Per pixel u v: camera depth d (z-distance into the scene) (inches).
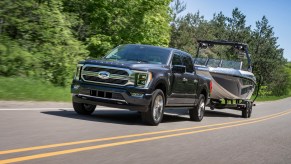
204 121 541.3
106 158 223.8
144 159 234.8
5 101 445.4
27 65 642.2
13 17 673.0
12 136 252.8
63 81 687.7
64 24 740.0
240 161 266.5
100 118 408.8
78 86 393.7
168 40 1101.1
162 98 407.2
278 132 486.0
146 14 1016.2
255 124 577.0
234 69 678.5
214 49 1642.5
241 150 312.7
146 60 424.8
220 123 533.6
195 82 490.0
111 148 255.6
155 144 293.0
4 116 332.5
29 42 693.9
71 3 954.1
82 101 395.5
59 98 543.2
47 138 259.4
